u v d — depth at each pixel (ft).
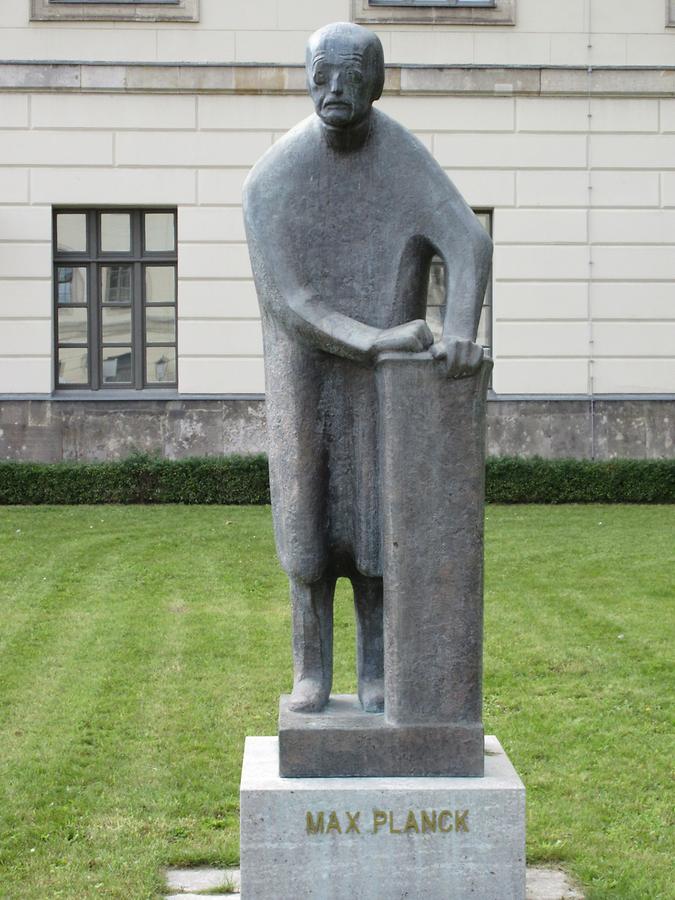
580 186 67.36
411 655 15.89
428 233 16.26
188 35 66.59
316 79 15.78
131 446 66.28
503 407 66.95
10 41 66.13
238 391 66.69
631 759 25.27
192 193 66.54
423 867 15.66
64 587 40.42
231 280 66.69
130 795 23.43
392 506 15.75
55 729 27.25
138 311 67.92
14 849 20.85
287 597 39.40
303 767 15.96
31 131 66.18
